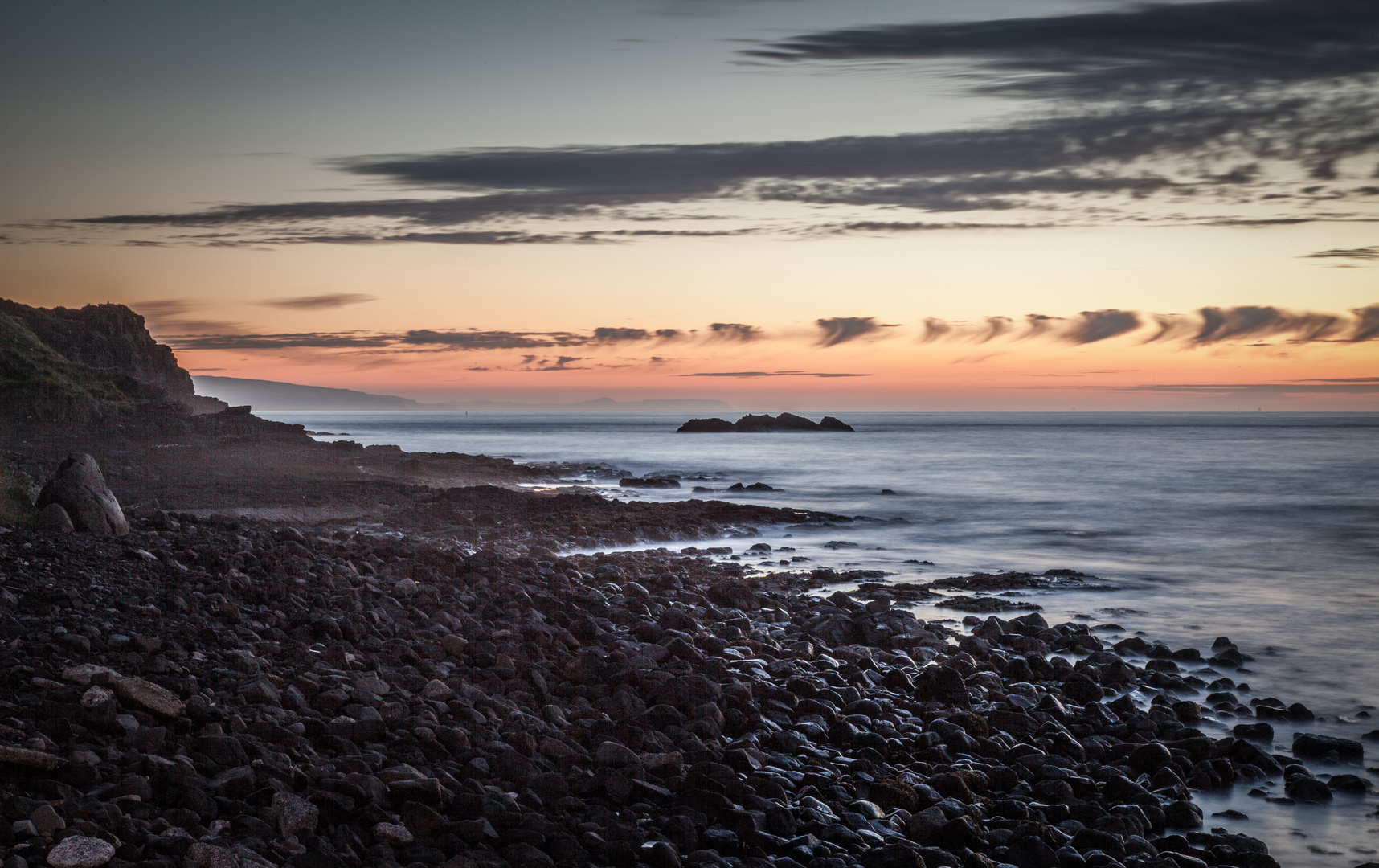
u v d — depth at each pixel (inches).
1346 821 374.9
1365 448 4045.3
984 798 362.6
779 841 297.7
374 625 499.8
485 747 335.0
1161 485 2130.9
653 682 439.8
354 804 267.3
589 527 1242.0
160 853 225.3
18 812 228.8
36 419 1974.7
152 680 339.0
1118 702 526.9
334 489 1489.9
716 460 3282.5
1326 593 882.8
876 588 880.9
